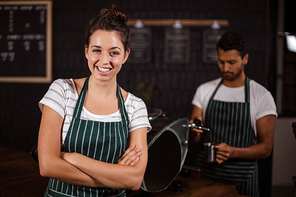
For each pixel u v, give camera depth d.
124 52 1.04
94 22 1.02
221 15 3.42
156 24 3.43
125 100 1.15
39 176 1.55
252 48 3.40
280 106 2.94
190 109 3.51
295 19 2.86
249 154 1.68
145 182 1.18
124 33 1.02
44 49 3.56
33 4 3.54
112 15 1.02
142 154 1.07
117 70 1.03
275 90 2.94
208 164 1.90
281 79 2.95
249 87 1.89
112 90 1.10
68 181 0.97
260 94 1.83
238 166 1.80
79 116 1.04
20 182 1.45
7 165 1.74
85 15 3.52
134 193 1.30
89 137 1.02
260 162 2.24
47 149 0.96
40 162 0.96
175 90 3.51
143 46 3.49
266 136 1.75
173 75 3.51
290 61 2.95
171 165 1.30
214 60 3.46
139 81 3.52
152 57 3.51
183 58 3.49
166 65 3.51
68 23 3.55
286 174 1.96
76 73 3.56
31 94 3.62
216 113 1.94
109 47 0.99
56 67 3.60
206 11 3.44
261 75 3.39
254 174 1.79
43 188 1.38
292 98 2.96
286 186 1.95
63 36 3.56
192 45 3.48
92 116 1.05
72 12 3.54
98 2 3.51
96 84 1.07
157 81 3.52
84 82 1.14
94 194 1.03
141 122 1.13
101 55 0.99
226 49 1.78
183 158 1.39
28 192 1.33
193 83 3.50
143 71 3.52
